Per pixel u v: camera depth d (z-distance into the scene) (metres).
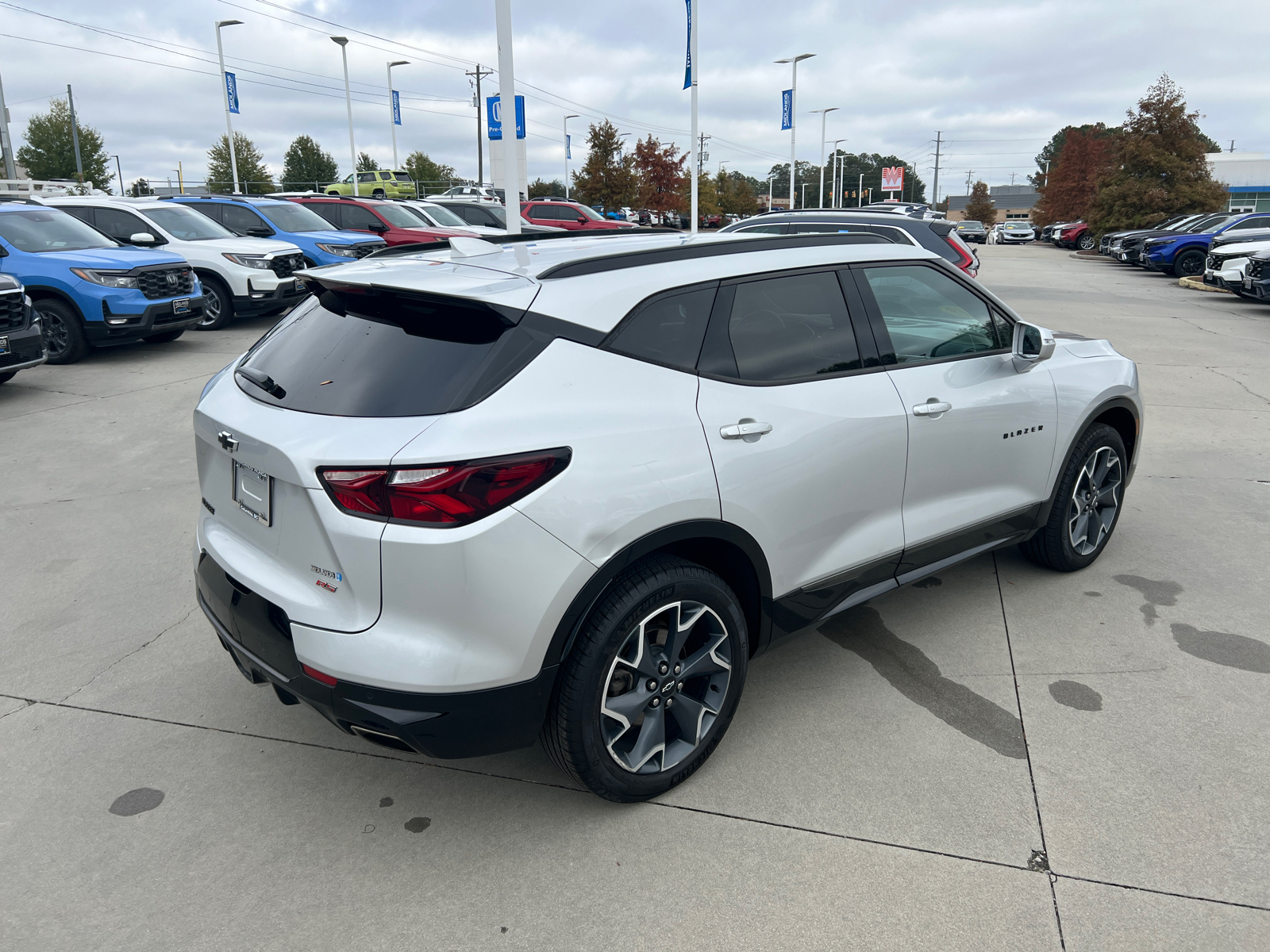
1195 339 12.20
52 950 2.20
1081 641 3.69
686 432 2.55
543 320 2.41
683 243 2.94
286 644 2.39
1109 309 15.72
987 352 3.64
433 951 2.20
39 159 63.62
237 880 2.44
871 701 3.27
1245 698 3.25
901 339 3.31
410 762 2.98
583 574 2.34
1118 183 35.81
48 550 4.82
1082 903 2.30
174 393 8.66
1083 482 4.20
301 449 2.27
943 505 3.47
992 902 2.31
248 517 2.60
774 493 2.78
